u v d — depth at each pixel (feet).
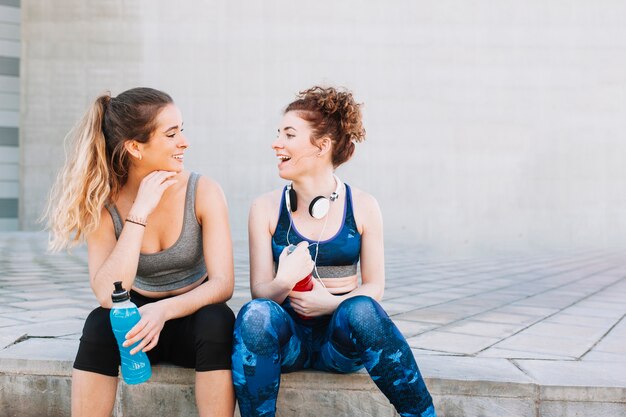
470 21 54.49
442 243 46.16
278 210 6.33
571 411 6.18
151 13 54.85
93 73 54.90
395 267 23.21
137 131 5.63
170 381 6.37
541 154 54.49
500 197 54.70
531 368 6.82
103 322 5.36
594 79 53.98
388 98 54.95
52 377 6.68
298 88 55.16
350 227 6.19
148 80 54.90
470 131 54.80
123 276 5.48
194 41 54.95
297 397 6.32
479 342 8.39
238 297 13.51
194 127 55.01
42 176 55.47
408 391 5.29
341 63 55.01
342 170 54.95
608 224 53.93
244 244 37.60
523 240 52.80
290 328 5.59
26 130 55.16
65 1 54.65
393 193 55.01
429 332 9.21
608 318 10.74
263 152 55.21
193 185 6.07
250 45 55.01
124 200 6.04
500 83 54.60
